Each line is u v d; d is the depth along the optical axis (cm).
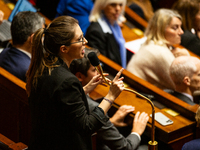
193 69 947
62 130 587
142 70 1202
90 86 707
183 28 1514
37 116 595
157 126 836
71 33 575
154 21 1204
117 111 865
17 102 888
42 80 573
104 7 1327
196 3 1497
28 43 920
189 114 878
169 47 1251
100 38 1308
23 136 912
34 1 1655
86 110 603
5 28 1229
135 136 795
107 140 755
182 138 848
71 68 748
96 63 612
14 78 895
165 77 1182
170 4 2183
